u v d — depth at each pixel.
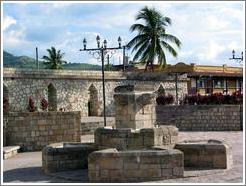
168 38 43.97
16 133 19.95
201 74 46.59
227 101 27.73
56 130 20.52
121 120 13.62
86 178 12.05
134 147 12.81
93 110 36.41
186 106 28.34
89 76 35.62
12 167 14.86
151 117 13.80
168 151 11.61
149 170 11.41
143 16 43.78
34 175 13.06
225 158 12.88
